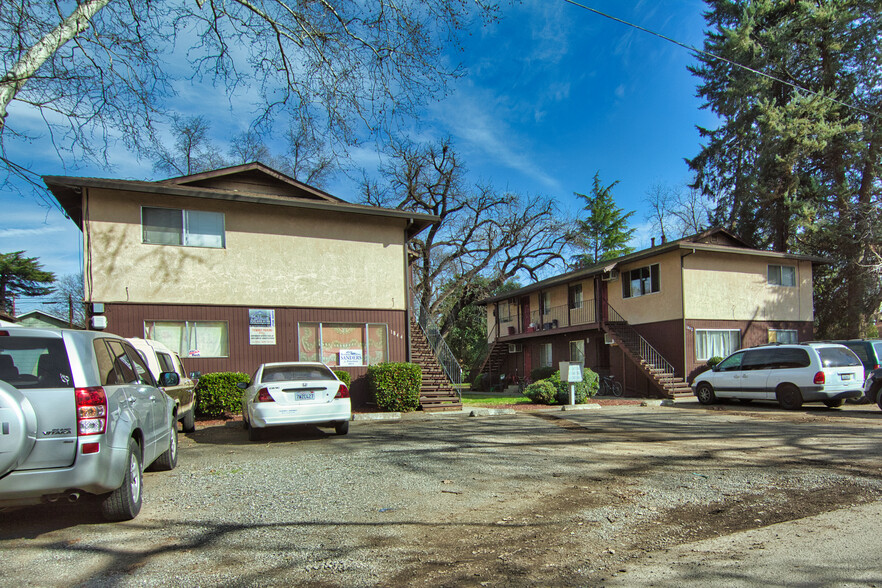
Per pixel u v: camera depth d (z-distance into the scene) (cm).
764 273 2441
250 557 400
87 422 429
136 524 484
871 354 1517
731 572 361
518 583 349
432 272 3875
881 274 2608
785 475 636
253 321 1531
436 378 1714
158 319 1432
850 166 2784
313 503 545
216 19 1079
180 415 1030
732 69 3181
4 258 3888
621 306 2588
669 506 519
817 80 2983
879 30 2694
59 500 430
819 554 390
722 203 3403
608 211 5369
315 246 1625
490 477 649
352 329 1648
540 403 1752
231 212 1540
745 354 1530
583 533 446
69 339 449
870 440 865
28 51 889
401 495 572
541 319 3122
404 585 348
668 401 1805
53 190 1401
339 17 1130
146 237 1449
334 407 982
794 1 2998
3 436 395
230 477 677
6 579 363
